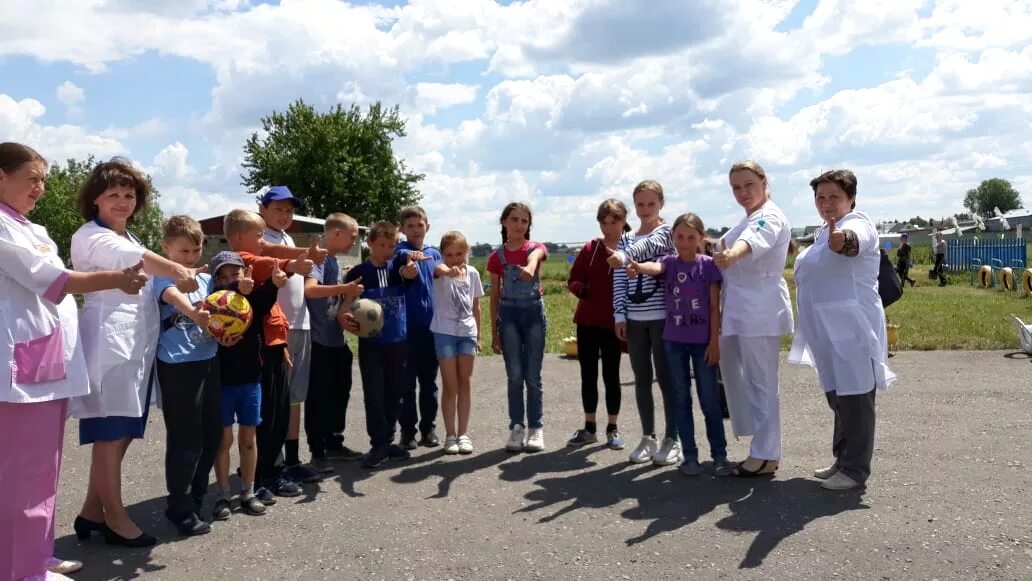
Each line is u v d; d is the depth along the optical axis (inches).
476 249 1417.3
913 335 484.7
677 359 217.6
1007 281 912.9
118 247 160.7
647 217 237.5
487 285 967.6
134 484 225.8
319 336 234.2
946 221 3208.7
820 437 254.1
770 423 206.8
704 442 259.0
